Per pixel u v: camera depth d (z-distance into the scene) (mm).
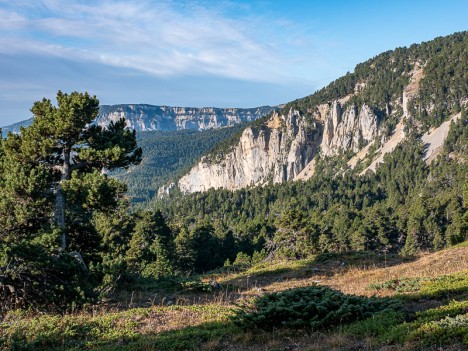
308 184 195375
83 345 10883
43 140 20250
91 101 22000
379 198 166125
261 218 113688
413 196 143625
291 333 10281
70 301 14109
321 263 25984
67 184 19281
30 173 16953
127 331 11797
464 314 8711
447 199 99688
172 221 155875
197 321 12797
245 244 90250
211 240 81375
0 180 17375
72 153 22734
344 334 9320
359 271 21922
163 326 12359
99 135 22891
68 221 21109
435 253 24344
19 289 13930
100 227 47375
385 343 8148
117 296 17219
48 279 14398
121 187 20828
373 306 10938
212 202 193125
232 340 10500
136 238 52375
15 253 13242
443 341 7270
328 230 87625
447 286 13133
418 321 8703
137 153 23375
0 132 22234
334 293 11414
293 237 53344
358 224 87562
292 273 23734
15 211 15906
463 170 137750
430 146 198500
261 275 24391
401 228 87438
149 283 21062
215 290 19359
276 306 10758
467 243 24203
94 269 16688
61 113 20438
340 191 174625
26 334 11312
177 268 66062
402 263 23453
